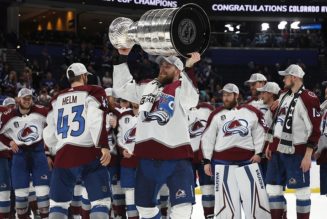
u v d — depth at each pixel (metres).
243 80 27.50
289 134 6.90
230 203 6.94
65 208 5.62
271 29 31.27
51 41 26.02
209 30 4.72
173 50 4.70
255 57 28.09
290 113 6.90
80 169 5.55
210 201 8.17
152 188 4.98
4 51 23.00
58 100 5.74
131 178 7.94
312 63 27.95
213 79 24.56
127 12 27.98
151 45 4.73
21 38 24.89
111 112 8.39
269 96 7.97
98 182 5.58
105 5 26.27
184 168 4.93
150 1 26.94
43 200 8.30
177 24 4.55
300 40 28.17
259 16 28.39
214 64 27.94
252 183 6.83
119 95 5.30
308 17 28.42
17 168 8.39
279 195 7.15
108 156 5.45
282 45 28.14
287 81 6.98
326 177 7.80
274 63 28.09
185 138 4.96
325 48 28.27
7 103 9.27
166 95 4.97
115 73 5.27
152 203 5.02
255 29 31.16
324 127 7.80
